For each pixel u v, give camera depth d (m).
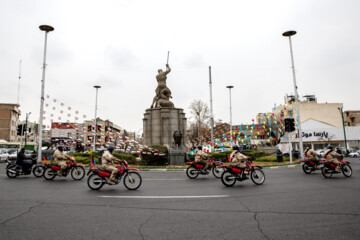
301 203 6.41
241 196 7.44
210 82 31.84
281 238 4.04
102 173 8.84
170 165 19.30
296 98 21.98
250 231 4.39
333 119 51.44
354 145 41.88
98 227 4.70
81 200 7.04
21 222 5.02
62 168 11.52
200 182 10.67
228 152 23.83
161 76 26.98
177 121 25.44
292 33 21.95
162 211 5.79
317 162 13.27
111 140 21.09
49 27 19.50
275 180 10.89
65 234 4.34
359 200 6.64
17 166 12.45
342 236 4.09
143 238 4.12
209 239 4.04
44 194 7.98
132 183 8.91
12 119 61.81
